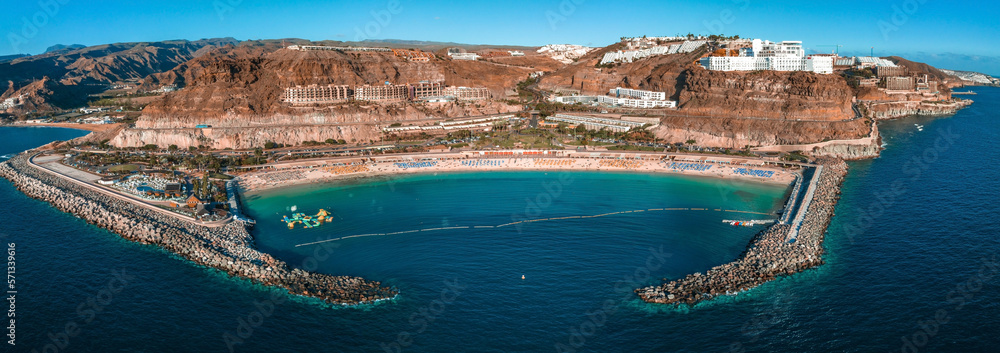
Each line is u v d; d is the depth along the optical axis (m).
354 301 168.50
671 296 167.62
